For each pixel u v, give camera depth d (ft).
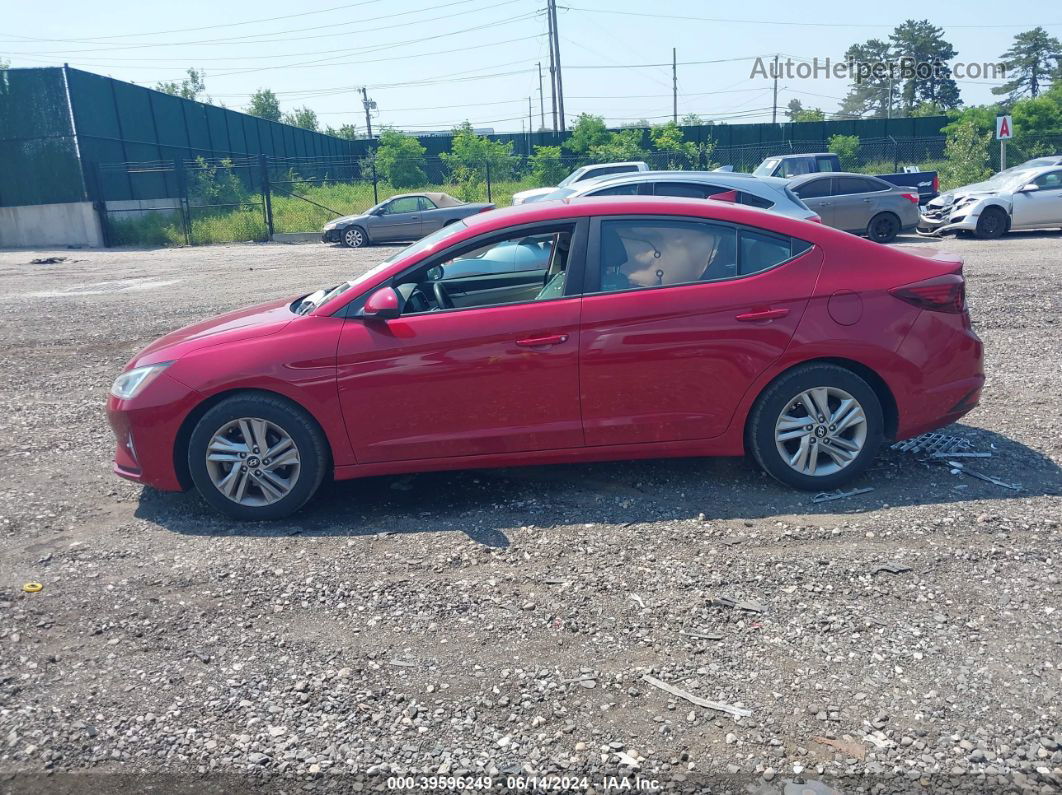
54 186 86.48
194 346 15.20
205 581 12.87
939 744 8.93
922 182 73.56
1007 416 19.39
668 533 13.99
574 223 15.29
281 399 14.79
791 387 14.98
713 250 15.15
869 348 14.90
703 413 15.05
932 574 12.33
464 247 15.37
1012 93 265.75
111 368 27.76
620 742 9.12
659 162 118.11
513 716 9.57
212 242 88.22
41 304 42.34
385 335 14.70
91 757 9.08
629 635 11.12
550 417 14.96
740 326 14.76
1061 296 34.01
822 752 8.89
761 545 13.47
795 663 10.39
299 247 78.84
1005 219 60.29
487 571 12.95
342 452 14.94
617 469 16.94
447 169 129.29
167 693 10.14
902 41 253.65
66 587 12.77
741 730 9.26
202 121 112.68
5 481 17.51
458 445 14.99
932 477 15.92
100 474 17.85
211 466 14.97
